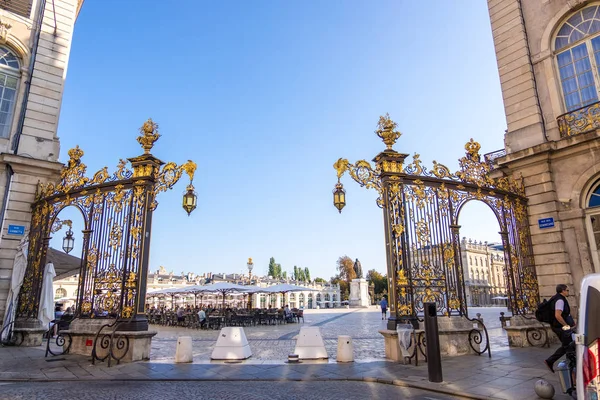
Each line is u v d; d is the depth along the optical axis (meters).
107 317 10.12
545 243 11.97
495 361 9.02
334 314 36.06
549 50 13.15
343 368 8.62
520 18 13.95
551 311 7.32
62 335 10.59
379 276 85.94
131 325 9.61
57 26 15.42
